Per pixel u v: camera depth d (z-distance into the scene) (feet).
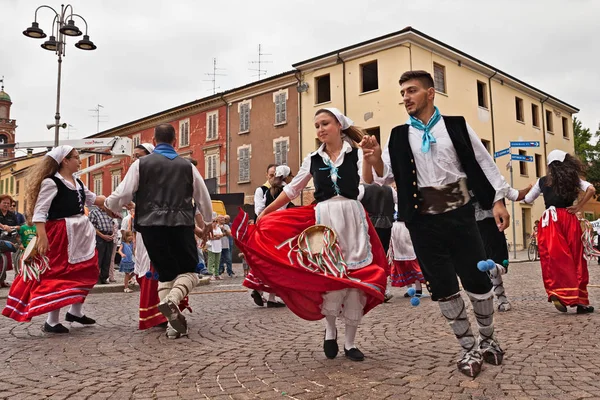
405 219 11.10
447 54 83.56
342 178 12.64
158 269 15.90
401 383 10.25
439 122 11.03
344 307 12.05
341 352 13.17
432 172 10.85
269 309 21.86
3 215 35.53
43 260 16.46
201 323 18.56
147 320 16.97
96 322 19.24
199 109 108.06
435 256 11.00
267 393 9.86
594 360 11.84
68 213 17.06
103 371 11.84
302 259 11.87
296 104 90.58
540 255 19.33
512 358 12.07
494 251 19.66
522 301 22.36
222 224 44.14
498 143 95.14
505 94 98.73
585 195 18.74
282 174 22.56
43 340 15.69
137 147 18.54
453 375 10.74
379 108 78.74
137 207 15.76
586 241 18.78
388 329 16.37
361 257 12.30
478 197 10.87
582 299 18.48
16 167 160.76
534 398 9.22
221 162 102.94
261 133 95.91
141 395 9.91
